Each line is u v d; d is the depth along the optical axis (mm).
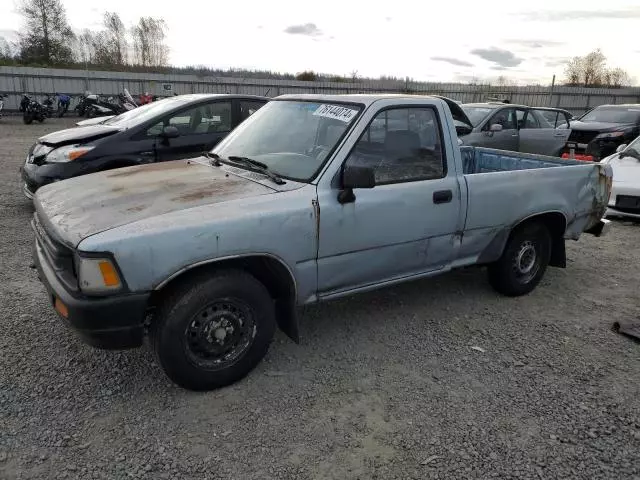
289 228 3270
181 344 3037
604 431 2992
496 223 4406
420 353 3811
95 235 2795
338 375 3490
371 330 4141
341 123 3693
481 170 6059
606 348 3990
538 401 3264
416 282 5176
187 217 2996
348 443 2838
